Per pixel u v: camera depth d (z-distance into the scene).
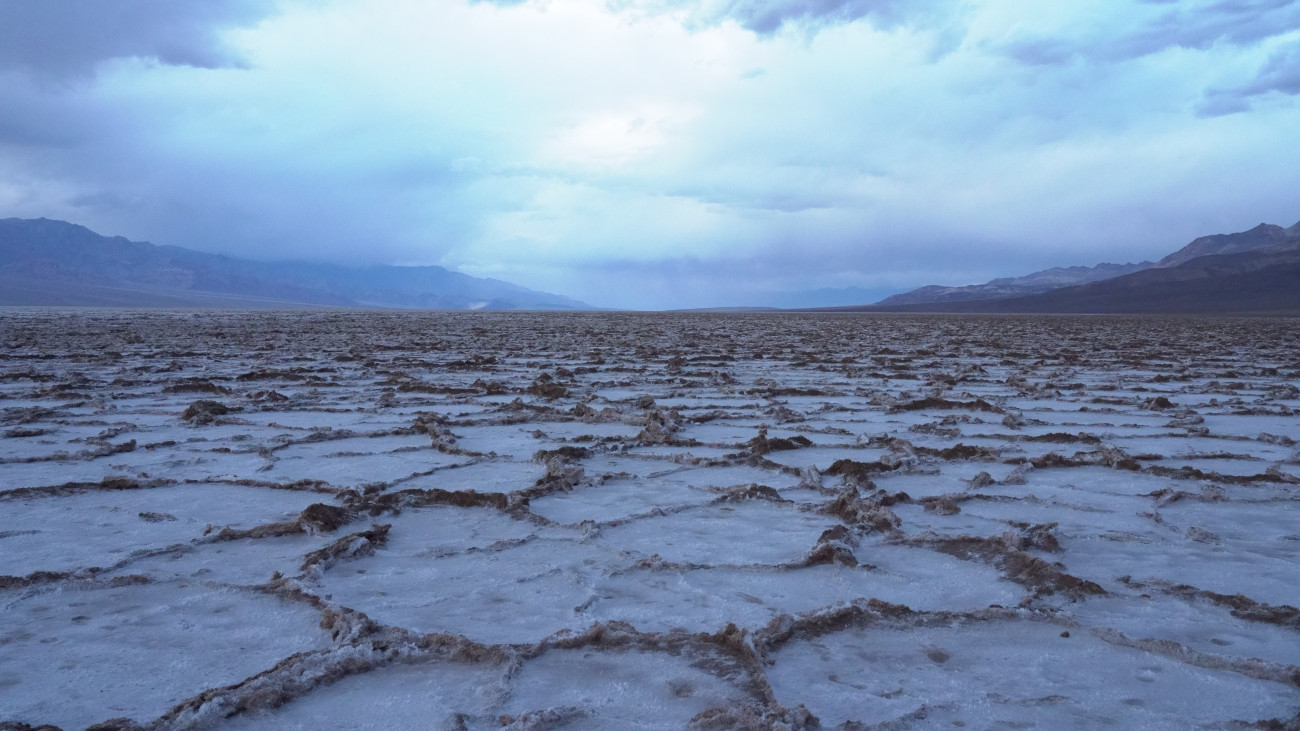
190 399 12.12
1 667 3.52
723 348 24.42
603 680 3.40
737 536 5.52
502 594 4.42
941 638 3.85
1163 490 6.64
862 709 3.18
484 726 3.04
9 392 12.53
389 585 4.56
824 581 4.64
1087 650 3.74
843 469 7.39
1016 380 15.00
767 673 3.46
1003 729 3.05
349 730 3.00
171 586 4.48
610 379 15.52
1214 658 3.55
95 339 25.77
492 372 16.83
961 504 6.39
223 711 3.06
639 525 5.79
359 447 8.62
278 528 5.45
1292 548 5.31
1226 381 15.83
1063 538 5.42
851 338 31.23
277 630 3.93
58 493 6.52
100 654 3.65
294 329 34.81
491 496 6.24
